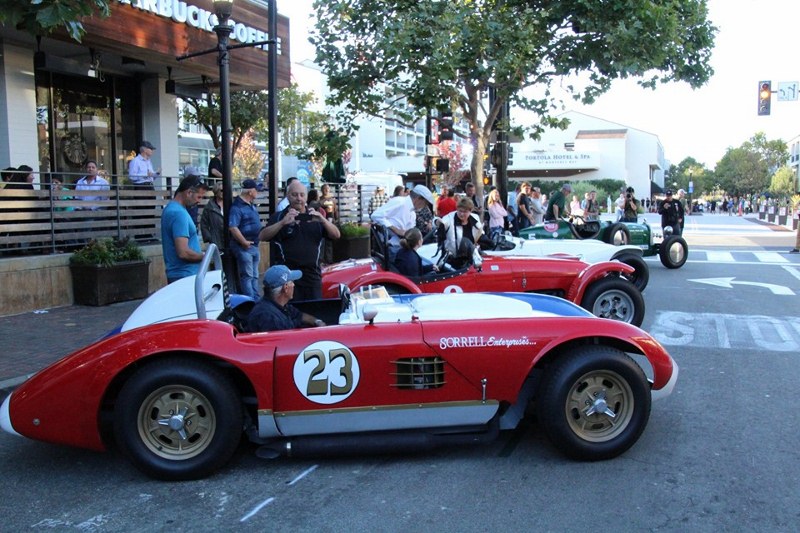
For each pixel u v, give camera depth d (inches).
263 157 1257.4
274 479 175.2
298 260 277.1
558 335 181.5
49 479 178.2
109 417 180.1
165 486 172.2
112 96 603.5
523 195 687.7
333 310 225.3
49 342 305.7
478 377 179.2
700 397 237.5
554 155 2522.1
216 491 168.9
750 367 277.0
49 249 407.2
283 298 197.5
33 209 388.2
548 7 612.1
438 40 520.1
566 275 328.2
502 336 180.2
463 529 147.1
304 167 1082.1
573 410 180.1
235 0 561.0
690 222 1710.1
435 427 183.8
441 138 678.5
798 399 234.5
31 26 244.1
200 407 172.6
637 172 2842.0
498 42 573.3
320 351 175.5
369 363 176.4
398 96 647.8
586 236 567.5
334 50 579.2
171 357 172.9
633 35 579.8
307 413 175.9
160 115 629.0
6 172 379.2
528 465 181.2
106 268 398.9
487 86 644.7
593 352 179.8
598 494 163.0
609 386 182.1
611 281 328.2
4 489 172.7
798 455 185.2
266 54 610.5
